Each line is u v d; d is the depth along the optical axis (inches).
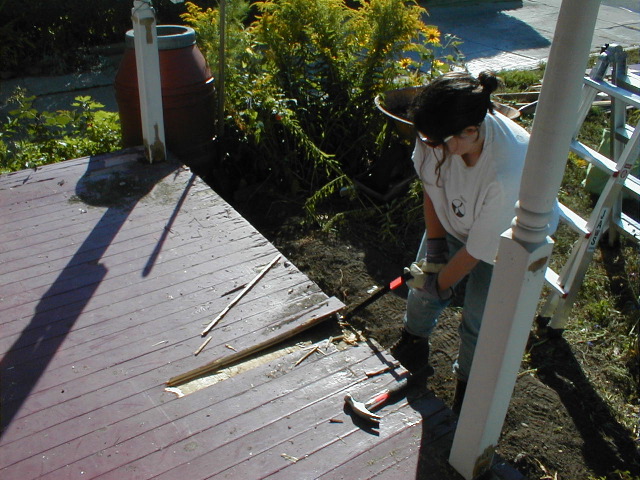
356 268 151.3
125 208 140.9
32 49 295.4
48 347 101.7
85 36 311.9
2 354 99.8
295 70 191.9
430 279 97.6
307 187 183.8
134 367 98.5
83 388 94.4
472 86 72.7
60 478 81.0
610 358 132.2
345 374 99.7
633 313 142.4
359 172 190.2
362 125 191.5
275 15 189.0
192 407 92.1
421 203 168.9
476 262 90.6
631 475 105.8
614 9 439.5
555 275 135.7
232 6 194.9
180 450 85.3
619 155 162.1
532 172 63.6
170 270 121.1
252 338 104.8
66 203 141.7
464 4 439.5
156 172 156.4
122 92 164.2
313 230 164.7
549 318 138.5
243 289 116.6
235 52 187.6
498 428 80.8
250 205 174.9
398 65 197.3
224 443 86.6
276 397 94.6
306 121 186.7
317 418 91.1
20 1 290.7
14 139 223.0
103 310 110.1
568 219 130.0
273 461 84.3
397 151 169.6
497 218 82.5
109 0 310.2
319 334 109.3
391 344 128.4
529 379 124.1
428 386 119.6
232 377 98.1
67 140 179.6
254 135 177.0
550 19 413.4
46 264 121.1
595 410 118.6
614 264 161.0
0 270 119.0
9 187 146.8
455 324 136.6
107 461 83.4
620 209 159.0
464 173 83.7
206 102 168.4
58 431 87.4
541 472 104.8
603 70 138.3
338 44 191.6
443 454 86.7
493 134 80.1
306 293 116.3
